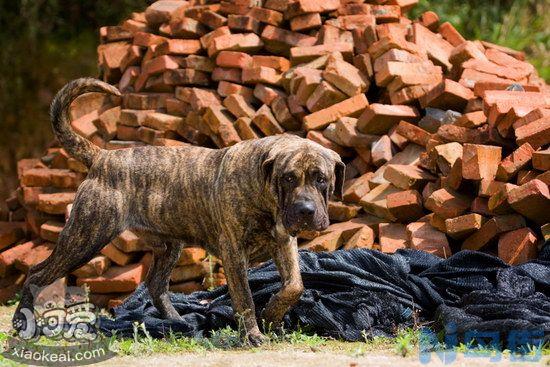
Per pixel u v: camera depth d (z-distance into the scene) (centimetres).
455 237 1114
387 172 1198
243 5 1441
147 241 1014
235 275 926
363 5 1431
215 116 1310
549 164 1075
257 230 927
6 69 2377
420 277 1014
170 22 1477
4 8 2419
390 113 1255
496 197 1079
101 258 1193
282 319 961
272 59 1367
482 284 983
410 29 1420
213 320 984
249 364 804
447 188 1152
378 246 1177
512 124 1151
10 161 2312
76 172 1353
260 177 902
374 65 1343
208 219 957
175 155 979
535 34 2258
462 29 2314
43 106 2364
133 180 973
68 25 2441
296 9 1406
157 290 1012
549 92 1405
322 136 1291
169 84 1403
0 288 1305
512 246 1066
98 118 1411
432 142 1209
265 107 1330
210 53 1394
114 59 1498
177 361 823
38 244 1334
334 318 959
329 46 1367
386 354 855
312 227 860
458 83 1301
